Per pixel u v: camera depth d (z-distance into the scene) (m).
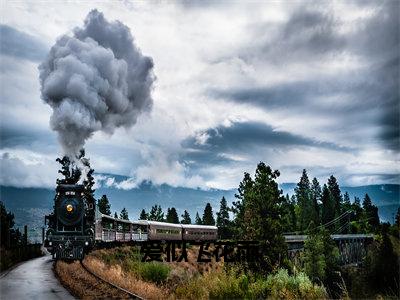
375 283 28.45
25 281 16.62
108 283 15.41
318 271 46.22
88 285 15.02
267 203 37.16
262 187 37.53
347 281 36.41
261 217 36.81
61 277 17.25
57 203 25.06
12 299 12.73
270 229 35.69
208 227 56.69
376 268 29.88
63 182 26.36
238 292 13.58
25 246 34.00
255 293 13.66
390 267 29.14
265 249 34.50
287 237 56.72
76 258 24.38
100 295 13.40
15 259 26.95
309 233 50.78
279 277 14.20
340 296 12.90
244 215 38.19
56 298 12.89
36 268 22.03
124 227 39.84
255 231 35.62
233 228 39.94
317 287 13.19
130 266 25.73
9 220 33.34
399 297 13.27
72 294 13.62
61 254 24.39
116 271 20.84
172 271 25.11
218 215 93.50
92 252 28.38
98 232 29.73
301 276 13.87
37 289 14.56
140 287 15.36
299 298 13.04
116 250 35.44
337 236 75.69
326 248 50.06
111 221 35.78
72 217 24.78
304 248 50.91
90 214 26.16
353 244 79.19
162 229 47.88
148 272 22.42
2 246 26.80
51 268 21.88
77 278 16.64
